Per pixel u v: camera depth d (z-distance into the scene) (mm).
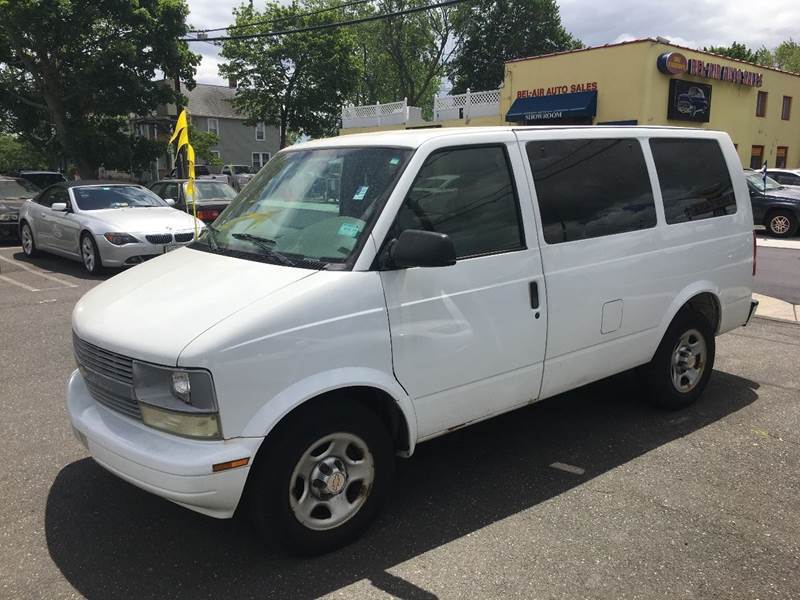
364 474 3160
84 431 3057
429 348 3232
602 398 5148
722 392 5266
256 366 2732
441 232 3301
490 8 47312
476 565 3008
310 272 3025
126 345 2848
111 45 22656
